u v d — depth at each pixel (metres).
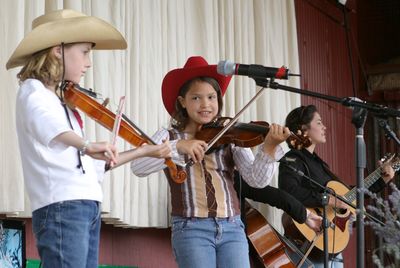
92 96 3.23
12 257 3.91
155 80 5.28
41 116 2.92
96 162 3.12
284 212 5.57
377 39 9.70
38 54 3.11
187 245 3.79
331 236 5.39
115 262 5.15
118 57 4.93
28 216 4.25
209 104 4.06
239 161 4.00
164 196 5.18
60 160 2.95
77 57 3.16
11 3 4.20
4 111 4.12
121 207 4.79
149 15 5.32
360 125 3.61
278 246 5.27
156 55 5.33
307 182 5.40
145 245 5.40
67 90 3.11
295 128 5.63
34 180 2.97
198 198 3.83
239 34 6.29
